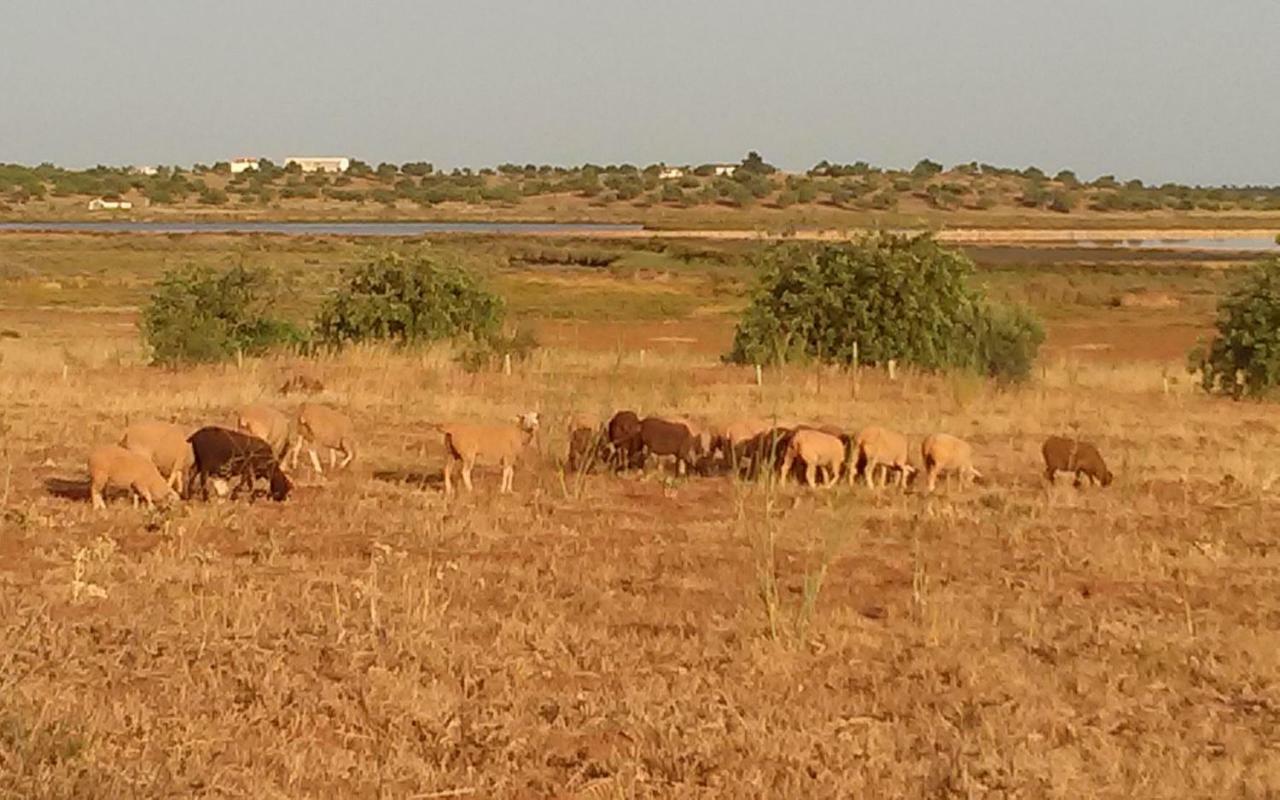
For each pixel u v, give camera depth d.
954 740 10.14
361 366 35.22
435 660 11.55
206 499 18.33
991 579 15.26
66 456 21.67
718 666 11.77
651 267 101.00
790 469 21.20
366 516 17.44
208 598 13.08
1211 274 95.88
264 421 20.59
